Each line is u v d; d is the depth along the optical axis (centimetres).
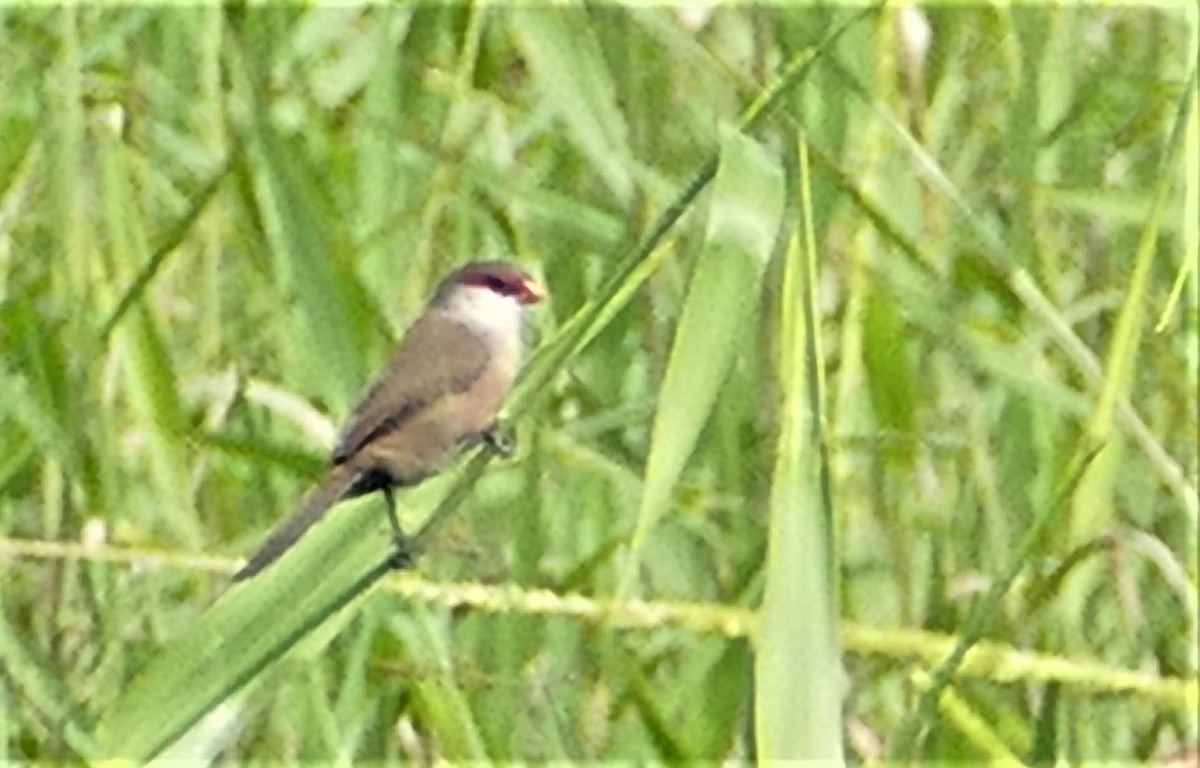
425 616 625
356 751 623
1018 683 629
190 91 711
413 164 691
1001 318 678
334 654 645
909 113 674
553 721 635
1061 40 698
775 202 413
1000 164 684
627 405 667
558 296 686
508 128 709
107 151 693
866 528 663
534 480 656
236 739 608
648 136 674
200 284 698
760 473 652
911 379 655
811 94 657
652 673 652
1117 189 686
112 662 673
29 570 677
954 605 654
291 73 699
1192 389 680
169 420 656
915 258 582
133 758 461
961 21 688
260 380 702
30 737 663
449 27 716
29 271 686
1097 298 687
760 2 676
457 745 610
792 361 404
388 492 587
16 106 694
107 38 714
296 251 615
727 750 617
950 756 572
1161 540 673
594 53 603
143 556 636
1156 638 653
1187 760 621
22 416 675
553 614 632
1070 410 616
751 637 612
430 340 617
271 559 513
